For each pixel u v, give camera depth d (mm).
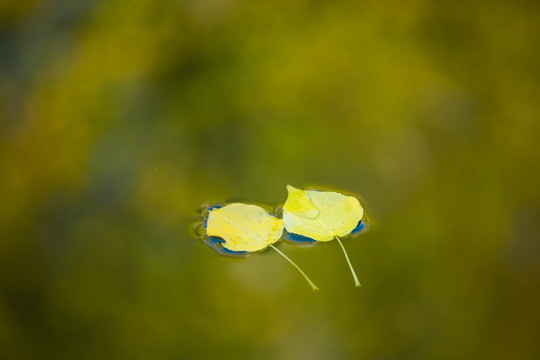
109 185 1029
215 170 1025
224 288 998
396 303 997
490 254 1012
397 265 1004
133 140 1039
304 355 989
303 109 1039
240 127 1035
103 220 1021
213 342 991
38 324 1005
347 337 990
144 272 1006
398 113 1041
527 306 1005
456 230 1016
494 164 1033
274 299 995
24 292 1013
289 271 1000
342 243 1008
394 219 1016
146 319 997
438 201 1021
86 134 1045
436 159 1031
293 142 1028
